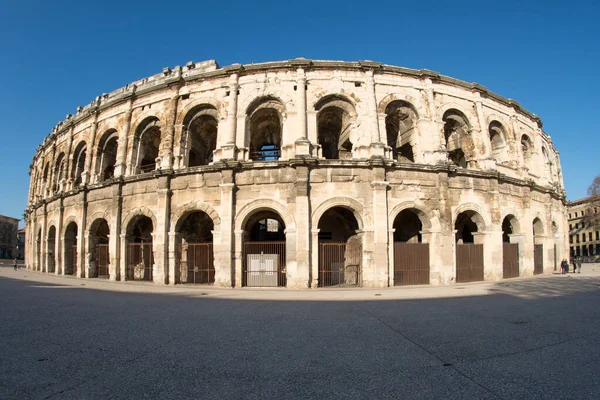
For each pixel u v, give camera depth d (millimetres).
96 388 7145
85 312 16156
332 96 30609
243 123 30219
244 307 17953
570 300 19484
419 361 8875
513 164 36625
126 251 32875
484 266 31484
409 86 31891
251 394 6844
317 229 27469
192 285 29016
